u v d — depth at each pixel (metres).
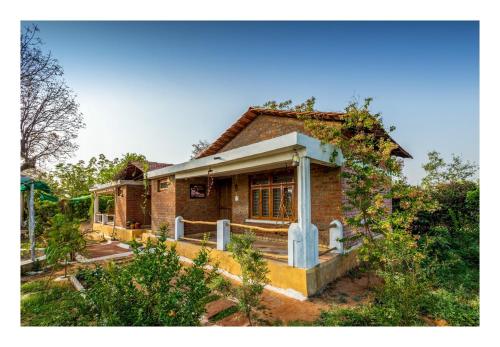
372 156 5.85
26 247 11.02
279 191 8.80
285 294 5.31
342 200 6.88
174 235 10.43
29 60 9.67
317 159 5.93
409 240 5.16
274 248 7.75
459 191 10.22
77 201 21.22
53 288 5.84
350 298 5.16
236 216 10.41
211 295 5.28
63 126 11.44
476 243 8.41
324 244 7.18
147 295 3.27
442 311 4.37
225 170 8.01
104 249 11.02
